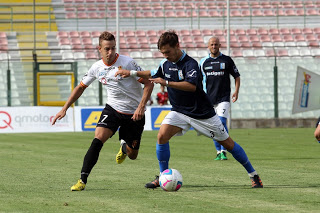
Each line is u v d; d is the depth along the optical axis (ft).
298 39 293.23
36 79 226.79
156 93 250.78
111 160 99.81
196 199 55.11
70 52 264.93
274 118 230.07
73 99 66.28
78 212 48.24
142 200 54.70
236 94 99.86
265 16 316.19
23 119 199.11
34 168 87.20
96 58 254.68
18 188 64.39
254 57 239.09
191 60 59.57
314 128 220.02
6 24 292.61
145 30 291.17
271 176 75.05
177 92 61.46
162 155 63.36
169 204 52.13
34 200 55.16
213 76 99.09
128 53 267.80
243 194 58.44
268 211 48.14
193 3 324.19
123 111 65.67
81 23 300.20
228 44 213.87
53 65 257.96
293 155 108.47
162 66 61.16
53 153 115.96
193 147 130.52
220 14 319.47
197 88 60.85
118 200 54.75
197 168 86.12
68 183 68.95
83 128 205.26
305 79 229.45
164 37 58.54
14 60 240.12
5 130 196.85
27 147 132.77
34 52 242.37
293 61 255.91
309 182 68.64
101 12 313.53
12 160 100.73
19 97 247.29
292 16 318.04
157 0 322.96
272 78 252.21
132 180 71.51
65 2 311.88
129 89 65.46
